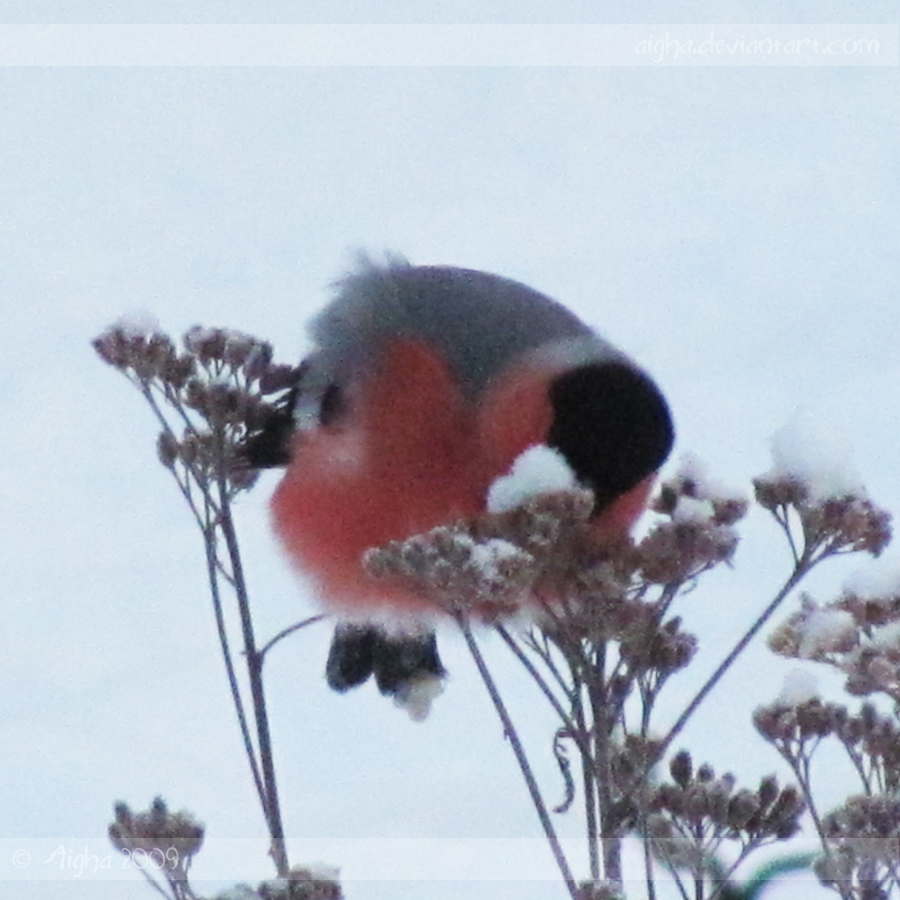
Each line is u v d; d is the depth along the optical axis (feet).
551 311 31.53
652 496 28.17
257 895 22.57
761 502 23.36
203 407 27.84
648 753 23.52
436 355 30.45
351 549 31.53
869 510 23.04
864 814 21.89
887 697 26.21
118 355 28.19
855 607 23.20
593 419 27.89
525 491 23.76
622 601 22.91
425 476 30.14
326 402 31.83
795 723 22.85
